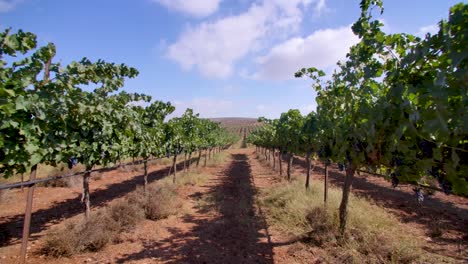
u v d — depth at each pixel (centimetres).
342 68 488
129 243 514
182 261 439
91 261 436
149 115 888
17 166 410
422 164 248
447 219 673
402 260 419
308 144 812
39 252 471
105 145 570
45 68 365
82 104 405
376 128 321
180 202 802
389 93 281
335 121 501
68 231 486
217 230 588
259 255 461
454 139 198
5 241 525
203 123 1852
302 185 891
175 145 1165
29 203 394
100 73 425
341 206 504
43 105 357
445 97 191
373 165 379
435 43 231
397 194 974
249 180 1309
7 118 333
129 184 1247
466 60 190
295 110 984
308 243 497
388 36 321
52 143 427
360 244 461
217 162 2184
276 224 612
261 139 2377
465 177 221
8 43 315
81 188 1112
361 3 383
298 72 592
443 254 456
